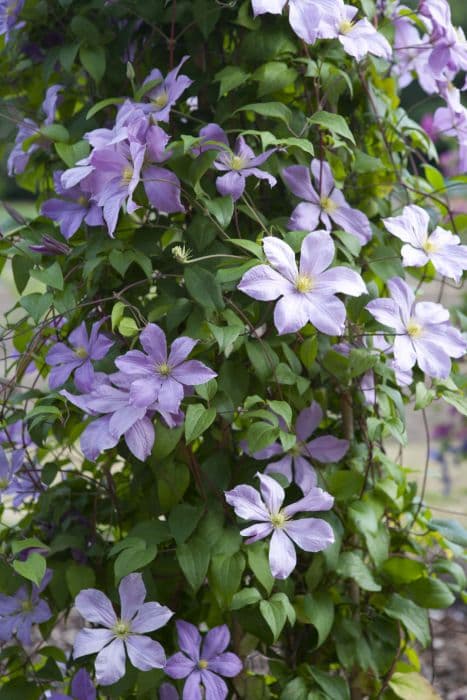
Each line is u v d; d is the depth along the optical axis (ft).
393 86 5.53
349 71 5.14
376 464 5.26
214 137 4.76
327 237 4.60
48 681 5.16
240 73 4.88
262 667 6.22
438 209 5.41
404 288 4.75
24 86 5.58
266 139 4.68
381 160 5.37
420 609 5.20
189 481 4.96
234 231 4.99
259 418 4.93
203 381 4.55
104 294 5.03
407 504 5.37
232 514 4.87
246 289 4.48
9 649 5.14
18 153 5.40
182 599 5.09
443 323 4.76
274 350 4.94
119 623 4.72
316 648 4.97
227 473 4.89
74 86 5.45
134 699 5.10
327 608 4.98
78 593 4.89
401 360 4.65
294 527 4.63
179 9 4.99
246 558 4.87
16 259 5.03
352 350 4.80
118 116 4.80
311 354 4.79
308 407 4.96
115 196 4.69
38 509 5.33
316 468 4.98
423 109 23.24
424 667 7.16
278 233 4.91
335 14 4.80
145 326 4.77
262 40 4.88
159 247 4.92
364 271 5.23
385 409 5.06
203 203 4.82
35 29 5.34
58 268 4.86
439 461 10.85
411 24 5.51
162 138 4.66
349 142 5.22
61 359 4.86
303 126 4.96
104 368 4.87
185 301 4.79
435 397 4.97
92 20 5.16
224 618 5.09
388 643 5.23
